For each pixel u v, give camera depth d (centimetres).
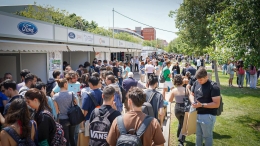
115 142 246
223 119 769
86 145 432
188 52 1661
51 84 611
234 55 649
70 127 439
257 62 610
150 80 429
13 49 775
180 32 1521
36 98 298
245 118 783
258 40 607
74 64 1806
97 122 303
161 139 240
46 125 287
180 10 1459
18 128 247
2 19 773
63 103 425
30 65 1112
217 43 739
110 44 2128
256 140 580
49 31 1071
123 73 1281
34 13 2233
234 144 551
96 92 427
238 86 1514
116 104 489
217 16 788
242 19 650
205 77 408
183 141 504
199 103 404
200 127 430
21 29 873
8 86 405
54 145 294
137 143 218
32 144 254
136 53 3884
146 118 242
